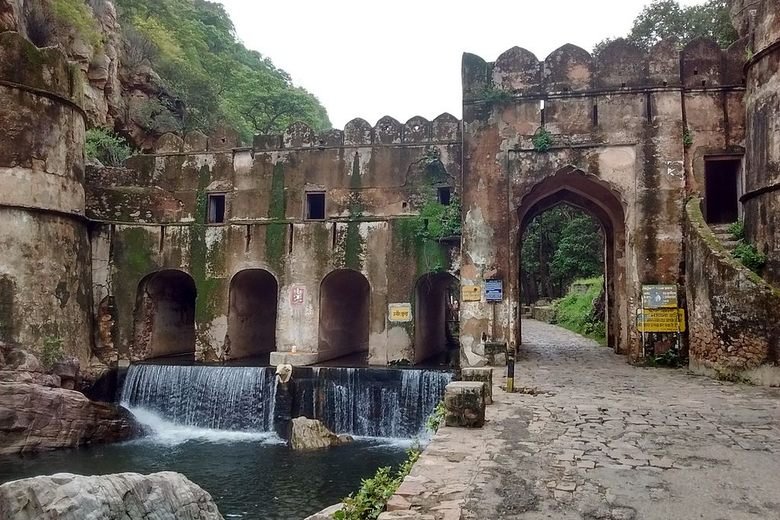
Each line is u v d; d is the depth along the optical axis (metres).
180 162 19.44
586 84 15.41
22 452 12.82
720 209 16.31
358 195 18.09
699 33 22.56
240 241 18.41
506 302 15.20
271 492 10.39
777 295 11.09
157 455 12.86
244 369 15.59
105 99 23.86
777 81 12.53
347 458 12.45
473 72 15.95
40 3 21.14
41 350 14.99
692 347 13.23
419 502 4.87
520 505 4.84
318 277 17.72
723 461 6.08
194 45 37.16
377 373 14.87
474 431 7.30
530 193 15.91
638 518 4.60
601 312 24.39
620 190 15.05
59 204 15.90
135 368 16.66
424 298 18.34
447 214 16.95
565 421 7.88
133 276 18.55
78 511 4.83
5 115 14.91
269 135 18.88
